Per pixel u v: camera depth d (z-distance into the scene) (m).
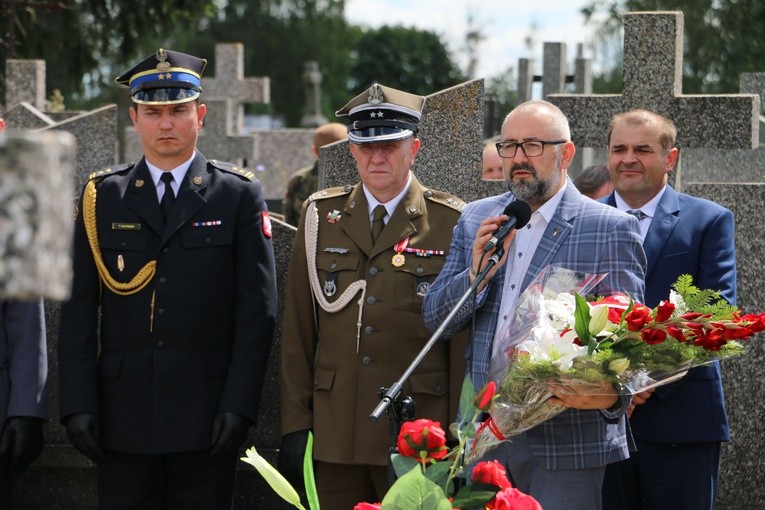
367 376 6.14
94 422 6.26
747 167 11.45
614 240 5.23
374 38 64.69
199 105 6.54
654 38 7.82
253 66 67.81
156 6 21.62
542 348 4.74
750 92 11.84
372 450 6.09
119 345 6.31
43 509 7.75
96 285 6.40
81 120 9.97
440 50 63.91
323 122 37.84
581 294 5.00
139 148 18.03
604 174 7.42
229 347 6.39
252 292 6.36
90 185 6.45
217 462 6.34
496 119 20.48
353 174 7.46
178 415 6.25
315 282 6.35
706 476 6.14
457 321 5.38
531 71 17.33
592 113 8.01
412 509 3.44
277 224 7.29
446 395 6.12
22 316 6.52
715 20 30.27
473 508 3.69
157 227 6.31
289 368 6.41
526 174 5.29
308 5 69.06
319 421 6.23
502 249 4.96
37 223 2.33
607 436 5.20
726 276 6.12
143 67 6.39
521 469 5.23
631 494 6.25
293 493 3.77
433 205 6.36
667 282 6.15
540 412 4.88
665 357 4.80
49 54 21.34
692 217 6.25
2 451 6.45
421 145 7.50
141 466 6.33
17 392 6.46
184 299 6.26
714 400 6.14
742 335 4.73
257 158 18.62
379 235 6.28
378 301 6.18
